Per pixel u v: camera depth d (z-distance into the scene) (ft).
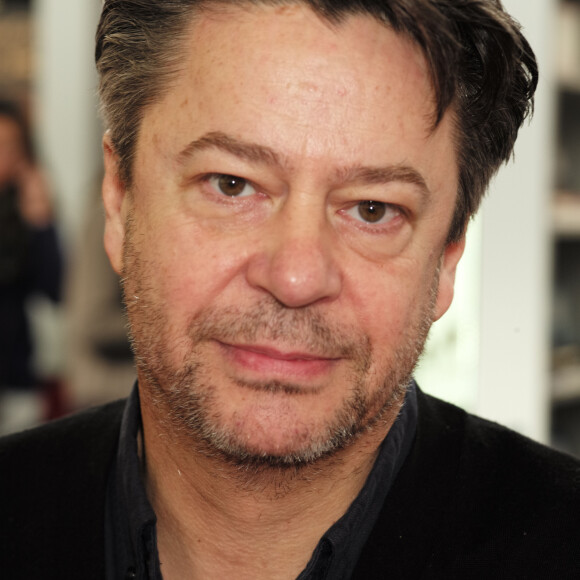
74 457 3.44
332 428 2.70
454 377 5.76
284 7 2.56
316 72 2.53
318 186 2.56
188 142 2.65
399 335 2.77
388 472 3.04
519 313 6.14
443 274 3.12
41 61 9.98
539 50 6.29
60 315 8.51
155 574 3.03
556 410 7.79
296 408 2.65
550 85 6.57
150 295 2.79
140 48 2.84
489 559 2.98
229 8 2.60
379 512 3.05
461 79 2.81
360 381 2.73
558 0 7.14
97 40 3.13
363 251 2.70
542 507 3.09
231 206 2.68
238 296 2.65
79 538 3.23
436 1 2.62
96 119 10.06
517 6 6.10
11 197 8.22
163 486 3.08
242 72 2.56
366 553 2.97
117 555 3.24
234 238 2.65
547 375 7.10
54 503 3.32
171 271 2.71
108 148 3.15
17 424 8.43
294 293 2.53
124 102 2.93
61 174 10.05
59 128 10.03
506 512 3.08
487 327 5.87
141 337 2.86
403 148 2.62
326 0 2.52
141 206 2.84
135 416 3.26
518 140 6.13
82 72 9.97
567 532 3.04
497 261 5.87
